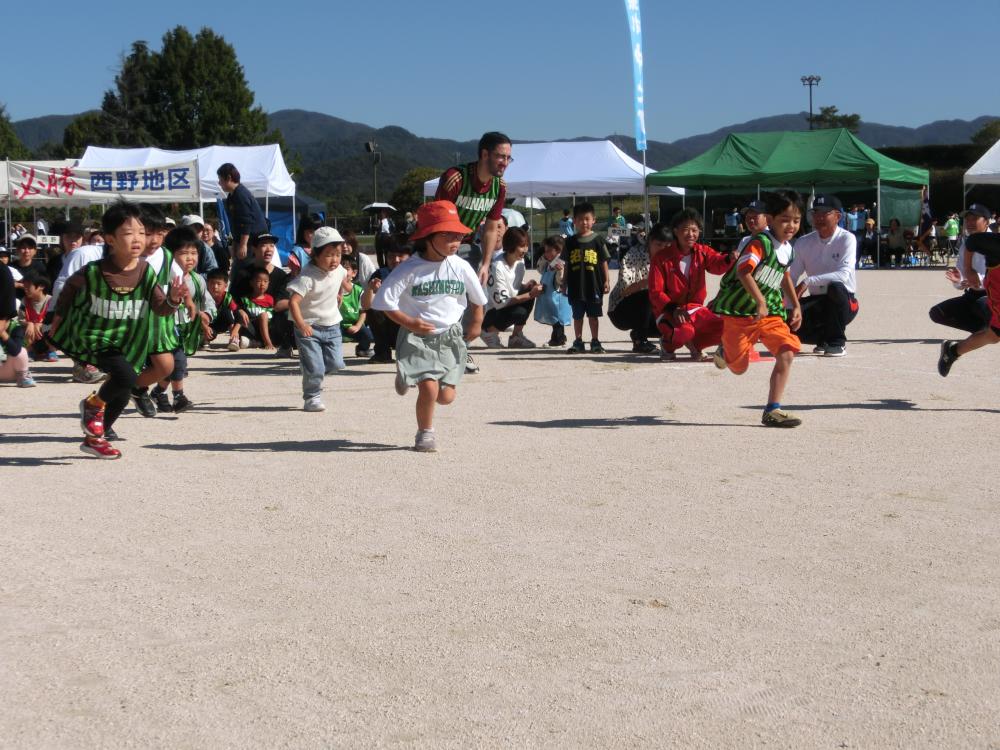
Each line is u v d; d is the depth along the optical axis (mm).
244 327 14281
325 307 8914
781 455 6840
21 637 3838
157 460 6891
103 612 4086
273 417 8562
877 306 19406
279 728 3133
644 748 3004
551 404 9016
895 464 6539
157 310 6848
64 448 7324
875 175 31344
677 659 3605
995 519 5297
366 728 3129
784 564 4625
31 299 12938
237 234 14375
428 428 7109
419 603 4164
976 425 7785
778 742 3033
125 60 82250
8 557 4789
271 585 4391
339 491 5996
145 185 23344
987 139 82562
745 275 7590
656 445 7207
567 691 3365
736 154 32438
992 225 27625
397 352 7008
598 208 60031
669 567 4590
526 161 34188
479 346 13945
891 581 4387
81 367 10961
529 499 5777
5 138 91625
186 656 3660
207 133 76938
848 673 3486
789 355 7793
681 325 11602
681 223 11594
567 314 13406
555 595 4242
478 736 3074
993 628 3863
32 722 3186
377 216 51969
